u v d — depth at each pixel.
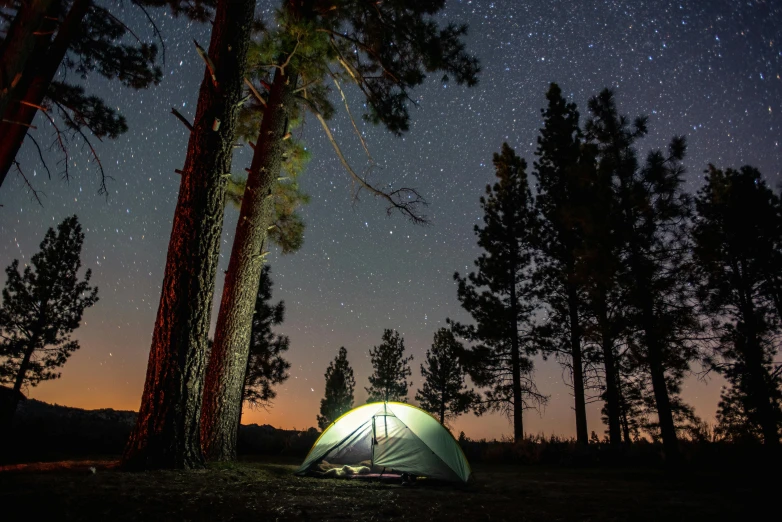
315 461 8.55
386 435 8.92
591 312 18.47
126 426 22.19
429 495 6.38
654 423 17.22
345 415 9.48
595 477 10.30
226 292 9.51
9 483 4.58
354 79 11.75
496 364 21.25
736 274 15.90
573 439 18.17
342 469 8.53
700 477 10.09
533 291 21.42
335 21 11.20
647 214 13.45
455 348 21.72
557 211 20.66
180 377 6.61
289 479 7.12
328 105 12.77
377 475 8.40
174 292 6.80
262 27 12.41
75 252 20.97
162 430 6.38
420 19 11.11
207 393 8.95
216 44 7.96
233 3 8.10
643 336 13.76
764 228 15.84
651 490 7.59
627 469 12.81
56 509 3.77
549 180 22.00
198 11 11.33
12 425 16.78
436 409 28.44
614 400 17.42
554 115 23.03
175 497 4.57
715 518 4.96
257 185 10.01
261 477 6.80
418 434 8.76
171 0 11.05
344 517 4.42
